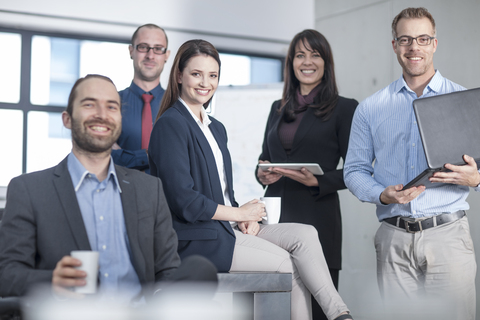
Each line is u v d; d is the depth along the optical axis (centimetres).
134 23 418
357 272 429
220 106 410
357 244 430
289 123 276
